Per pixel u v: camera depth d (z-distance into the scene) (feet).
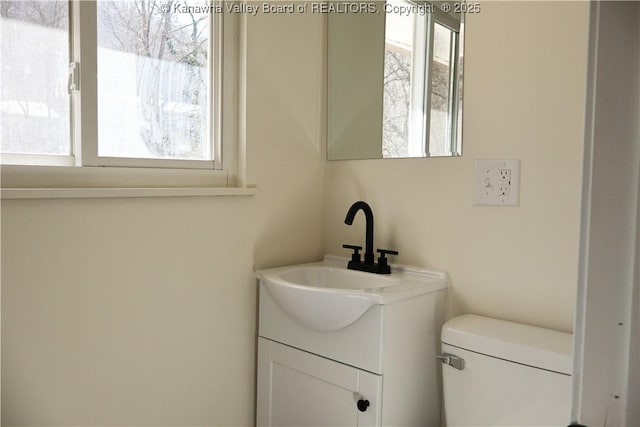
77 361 3.93
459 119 4.64
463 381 4.04
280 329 4.82
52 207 3.74
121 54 4.25
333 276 5.20
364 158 5.39
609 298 1.79
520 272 4.32
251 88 5.00
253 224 5.08
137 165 4.35
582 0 3.95
